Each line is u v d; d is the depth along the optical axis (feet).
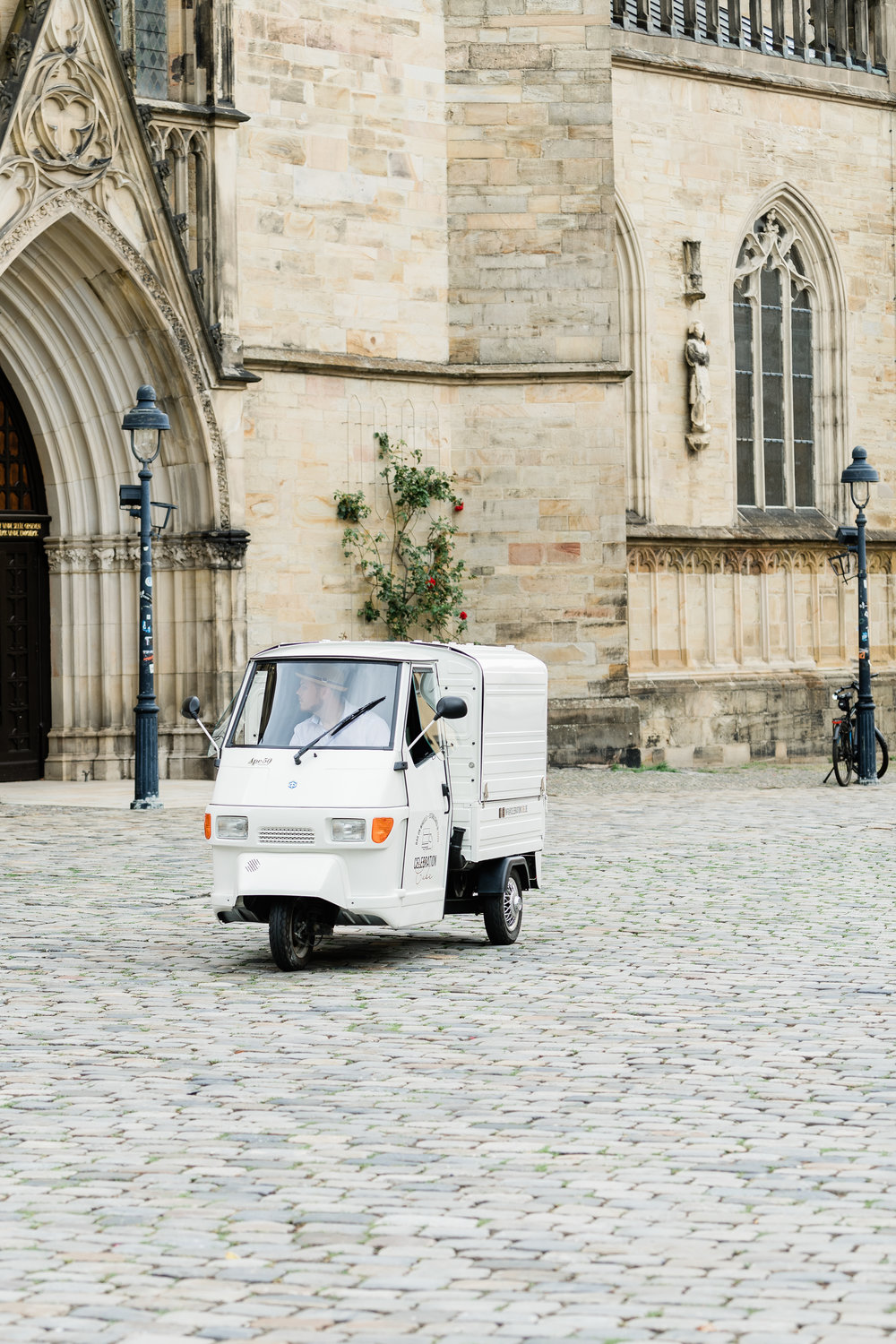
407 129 111.65
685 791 101.40
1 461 98.99
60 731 99.81
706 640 131.34
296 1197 26.30
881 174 146.00
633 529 126.11
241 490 100.32
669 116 130.72
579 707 114.01
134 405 98.89
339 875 45.21
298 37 106.63
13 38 90.99
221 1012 40.11
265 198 105.40
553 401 114.01
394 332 111.34
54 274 95.86
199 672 99.76
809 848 71.97
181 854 67.62
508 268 113.80
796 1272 23.07
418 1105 31.76
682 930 51.60
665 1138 29.50
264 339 105.40
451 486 113.70
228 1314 21.59
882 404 147.23
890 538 145.07
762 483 138.72
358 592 109.70
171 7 101.19
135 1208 25.82
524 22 113.50
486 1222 25.12
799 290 142.31
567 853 70.23
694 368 130.93
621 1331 21.01
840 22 144.36
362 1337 20.86
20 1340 20.72
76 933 50.57
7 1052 35.96
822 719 137.49
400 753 46.52
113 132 93.86
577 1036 37.42
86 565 99.96
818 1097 32.19
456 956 48.19
